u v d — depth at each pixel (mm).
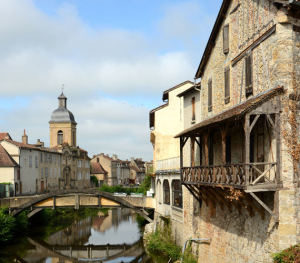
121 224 41688
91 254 28516
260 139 13148
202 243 19188
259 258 12859
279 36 12062
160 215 29016
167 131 30500
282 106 11938
